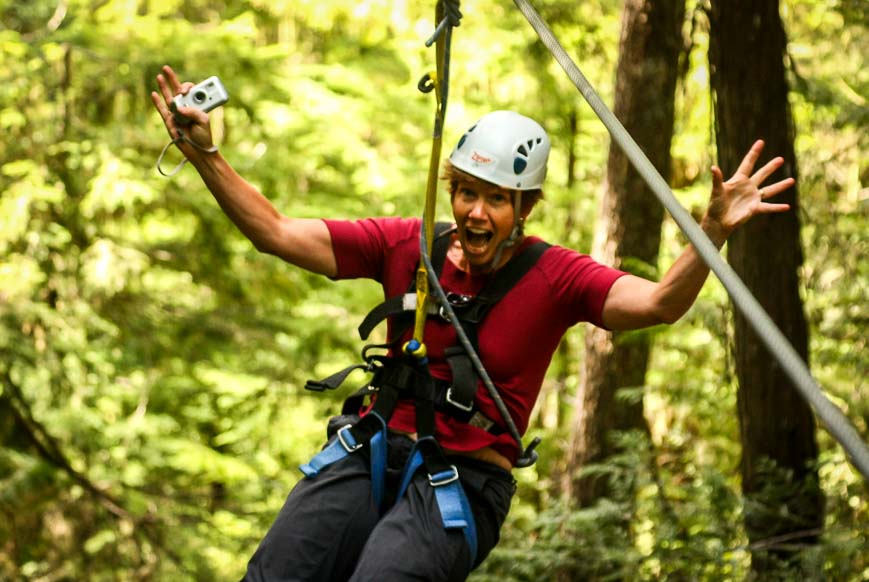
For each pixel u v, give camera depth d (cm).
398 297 438
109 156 1441
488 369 432
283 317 1645
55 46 1477
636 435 867
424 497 417
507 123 433
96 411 1530
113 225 1524
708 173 1247
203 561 1486
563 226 1805
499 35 1648
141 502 1504
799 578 739
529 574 834
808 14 1396
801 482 816
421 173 1677
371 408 440
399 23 1677
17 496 1350
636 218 1087
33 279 1391
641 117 1056
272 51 1617
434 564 407
